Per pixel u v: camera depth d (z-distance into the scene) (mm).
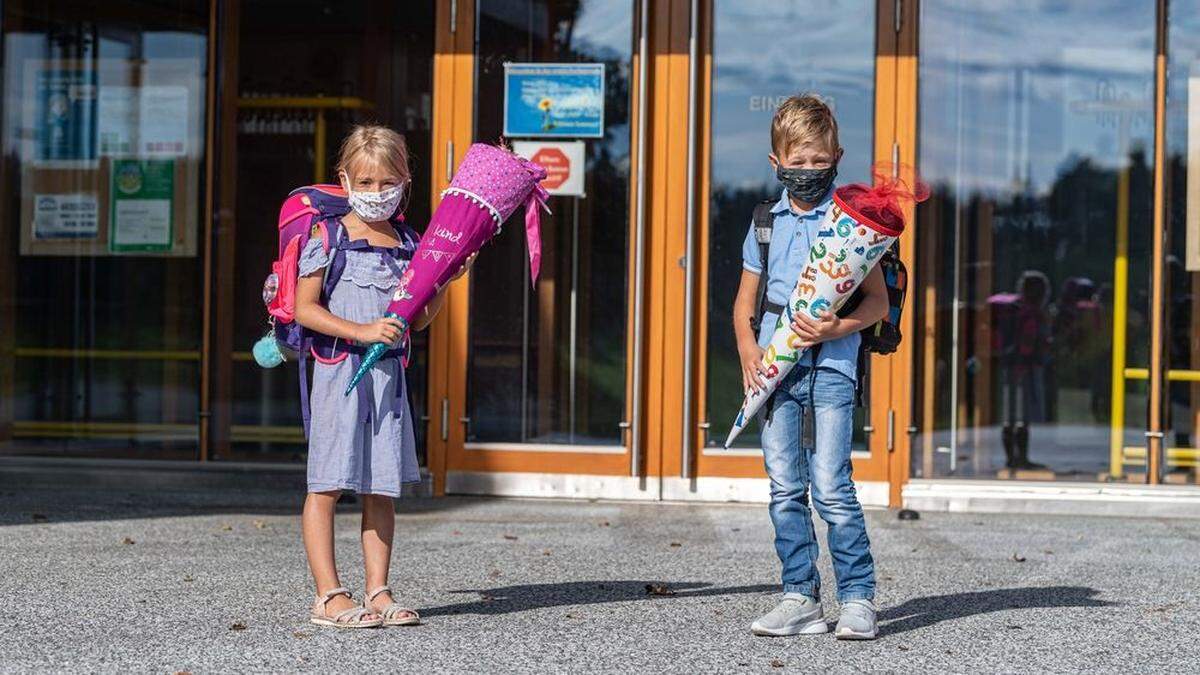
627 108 9531
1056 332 9484
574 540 7973
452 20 9688
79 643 5387
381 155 5641
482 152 5656
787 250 5578
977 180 9484
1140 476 9469
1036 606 6281
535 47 9617
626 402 9539
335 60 9953
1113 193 9484
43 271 10305
